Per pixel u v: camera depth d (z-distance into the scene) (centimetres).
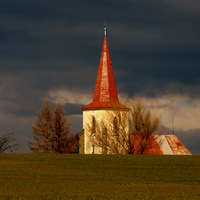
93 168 13338
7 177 11400
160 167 13588
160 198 8819
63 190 9581
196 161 14625
